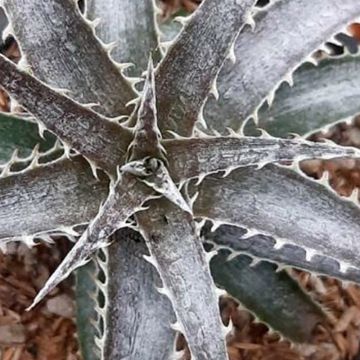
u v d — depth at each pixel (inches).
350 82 24.0
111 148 18.6
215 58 19.5
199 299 18.8
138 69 21.7
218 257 23.3
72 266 17.6
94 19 21.6
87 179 19.3
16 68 17.5
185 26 19.2
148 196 17.9
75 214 19.3
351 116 23.9
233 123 21.8
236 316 26.9
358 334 27.5
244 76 21.8
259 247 22.2
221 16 19.2
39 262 26.4
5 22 26.7
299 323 24.2
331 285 27.6
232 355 26.8
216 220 20.0
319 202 20.3
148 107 17.2
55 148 20.3
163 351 20.8
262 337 27.0
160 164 17.7
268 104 22.5
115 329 20.6
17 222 19.1
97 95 20.3
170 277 18.8
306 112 23.7
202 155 18.3
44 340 26.5
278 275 23.7
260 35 21.8
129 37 21.8
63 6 19.8
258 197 20.2
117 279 20.6
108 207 17.7
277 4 21.8
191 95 19.6
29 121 22.0
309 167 28.4
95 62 20.2
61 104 18.0
